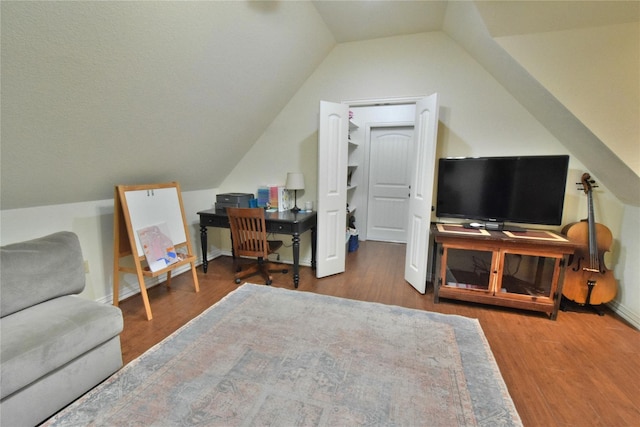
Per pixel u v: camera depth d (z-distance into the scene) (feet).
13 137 4.95
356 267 11.60
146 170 8.49
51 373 4.60
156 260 8.12
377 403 4.93
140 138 7.12
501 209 8.52
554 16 6.30
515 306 7.94
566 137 7.96
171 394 5.07
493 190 8.52
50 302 5.78
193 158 9.53
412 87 9.82
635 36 6.11
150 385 5.27
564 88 6.63
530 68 6.73
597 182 8.24
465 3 6.94
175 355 6.08
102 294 8.30
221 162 11.03
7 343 4.33
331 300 8.65
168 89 6.49
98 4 4.25
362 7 7.97
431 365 5.87
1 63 4.01
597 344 6.66
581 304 8.34
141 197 8.07
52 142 5.56
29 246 5.84
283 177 11.62
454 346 6.48
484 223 8.92
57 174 6.31
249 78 8.23
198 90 7.18
